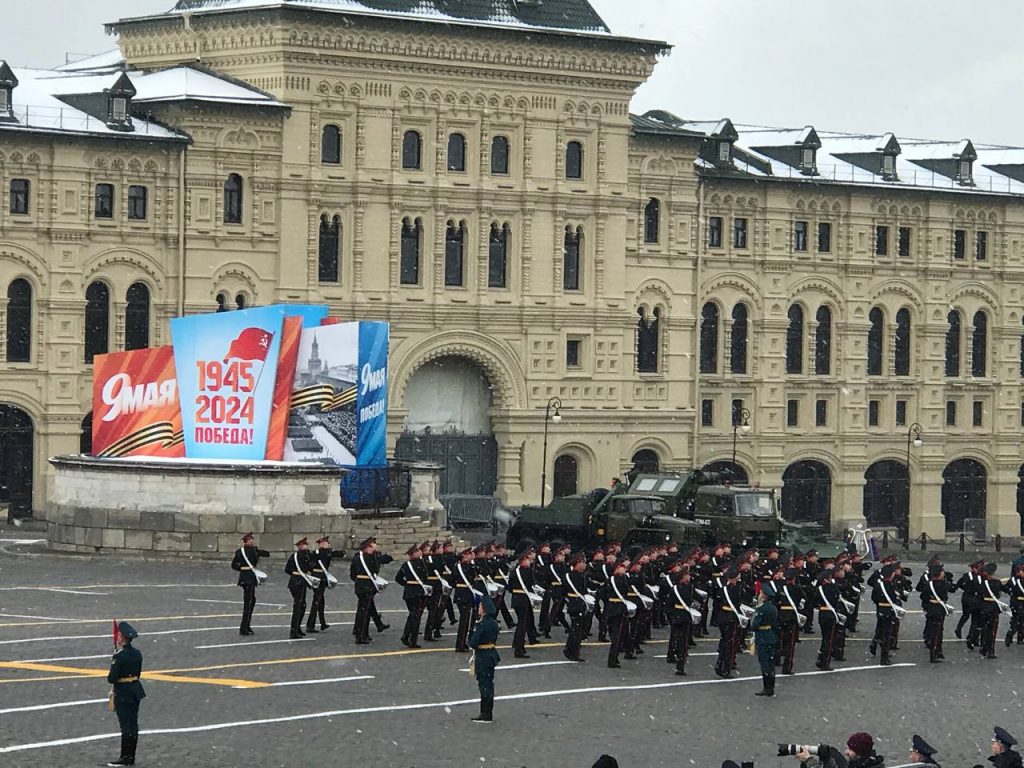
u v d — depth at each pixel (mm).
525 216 122125
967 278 140625
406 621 68312
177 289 113375
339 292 117312
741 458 132250
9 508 110750
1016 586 75688
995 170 144000
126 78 111688
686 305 129125
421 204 119188
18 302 110500
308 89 115438
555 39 121562
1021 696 63812
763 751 53781
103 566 85875
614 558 67625
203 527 88438
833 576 70250
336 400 92688
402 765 50125
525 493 123688
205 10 117000
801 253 133750
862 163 138000
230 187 114812
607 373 125812
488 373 122688
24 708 54281
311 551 68750
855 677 66125
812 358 134750
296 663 62531
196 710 55062
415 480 98062
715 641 71750
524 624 65875
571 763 51125
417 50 118000
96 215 111625
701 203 129000
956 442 140875
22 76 116188
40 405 110875
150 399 93312
